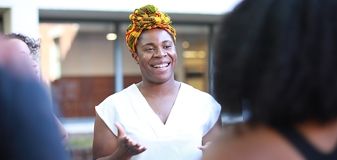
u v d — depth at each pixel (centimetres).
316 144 98
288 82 94
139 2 743
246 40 98
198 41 887
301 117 97
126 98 224
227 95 101
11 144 92
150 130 217
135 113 220
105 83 861
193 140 216
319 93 95
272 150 97
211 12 767
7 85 93
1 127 92
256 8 98
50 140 95
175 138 215
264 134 99
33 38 209
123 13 764
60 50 827
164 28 225
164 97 224
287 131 98
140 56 226
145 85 227
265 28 97
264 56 96
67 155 103
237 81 99
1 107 92
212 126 223
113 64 861
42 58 809
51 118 98
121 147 202
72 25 824
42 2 695
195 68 890
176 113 220
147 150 213
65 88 837
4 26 716
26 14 680
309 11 95
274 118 97
